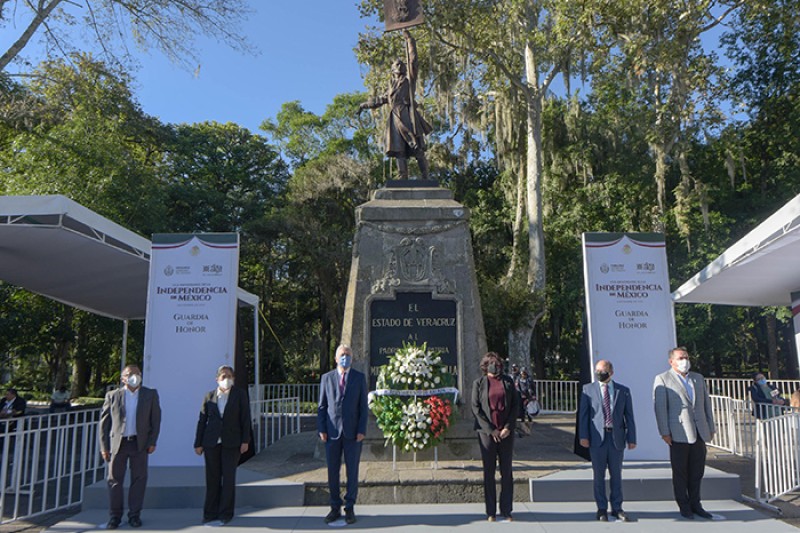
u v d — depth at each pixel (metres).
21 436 7.29
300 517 6.85
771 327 27.81
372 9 21.48
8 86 20.69
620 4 19.17
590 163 27.00
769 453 7.80
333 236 29.72
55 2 15.96
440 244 9.42
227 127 37.19
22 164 20.31
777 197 25.55
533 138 22.92
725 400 11.89
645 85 23.06
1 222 9.37
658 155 22.02
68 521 6.85
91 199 19.86
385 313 9.15
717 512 6.96
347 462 6.61
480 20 21.08
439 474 7.75
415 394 8.09
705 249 24.84
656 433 8.89
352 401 6.66
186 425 9.05
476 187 33.44
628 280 9.16
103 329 21.38
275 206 35.28
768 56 26.52
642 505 7.29
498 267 29.97
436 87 24.28
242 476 8.01
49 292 14.59
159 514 7.17
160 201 23.53
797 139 25.23
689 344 27.56
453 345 9.06
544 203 27.52
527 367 21.59
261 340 33.56
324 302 33.56
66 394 16.91
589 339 9.05
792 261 10.60
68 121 21.39
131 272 12.59
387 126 10.53
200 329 9.27
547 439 11.66
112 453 6.69
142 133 29.03
